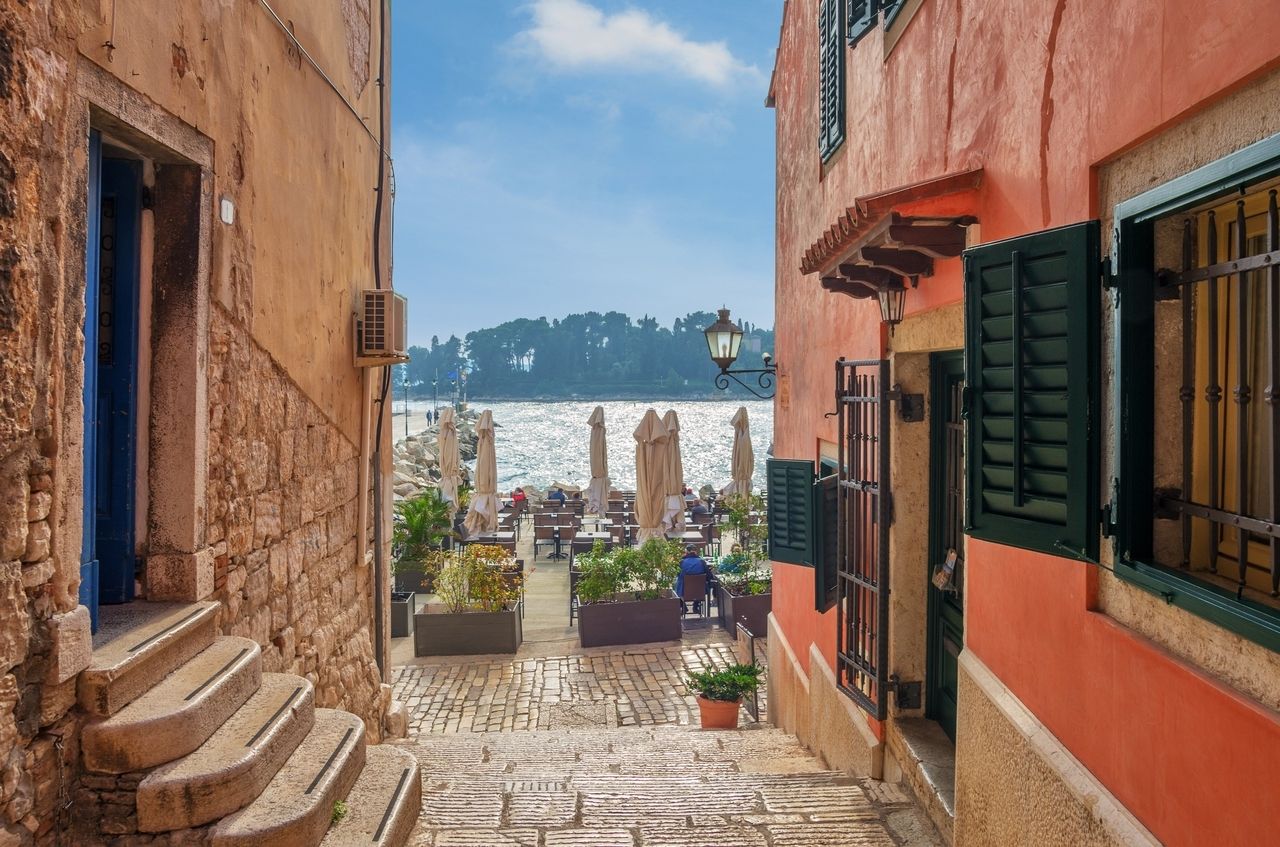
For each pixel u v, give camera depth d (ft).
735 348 30.27
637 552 39.96
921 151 15.34
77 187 9.29
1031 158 11.00
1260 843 6.81
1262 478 8.02
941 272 14.28
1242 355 7.50
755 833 14.21
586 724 28.66
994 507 10.25
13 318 8.11
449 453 56.54
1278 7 6.56
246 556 14.03
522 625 39.93
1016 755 11.27
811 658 23.52
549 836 13.75
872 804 15.84
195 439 12.14
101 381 11.79
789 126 28.66
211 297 12.62
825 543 20.31
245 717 11.09
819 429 23.73
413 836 12.49
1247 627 6.94
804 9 25.91
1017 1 11.40
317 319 17.54
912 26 15.83
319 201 17.61
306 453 16.96
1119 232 8.66
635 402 571.69
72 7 9.08
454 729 28.40
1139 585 8.43
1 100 7.91
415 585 44.52
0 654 8.01
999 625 12.19
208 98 12.47
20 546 8.28
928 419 17.30
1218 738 7.34
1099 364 8.95
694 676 28.91
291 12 15.96
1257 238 8.10
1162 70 8.16
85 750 9.25
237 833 9.29
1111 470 8.98
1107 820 8.98
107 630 10.80
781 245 30.17
